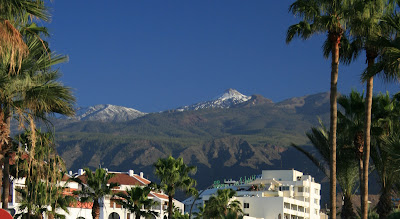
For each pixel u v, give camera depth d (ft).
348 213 145.18
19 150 73.00
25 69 72.79
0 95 69.31
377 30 112.47
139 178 484.33
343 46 121.60
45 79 73.26
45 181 73.82
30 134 71.15
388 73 96.53
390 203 133.59
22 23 66.39
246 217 572.10
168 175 288.51
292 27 114.73
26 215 213.05
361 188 126.21
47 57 73.51
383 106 135.03
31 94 70.74
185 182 289.53
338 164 144.87
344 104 137.69
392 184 135.64
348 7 112.37
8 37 60.03
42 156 72.69
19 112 69.46
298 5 113.50
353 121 136.87
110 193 272.72
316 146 138.41
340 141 140.26
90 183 272.10
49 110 74.02
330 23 111.04
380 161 133.28
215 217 426.92
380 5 111.96
